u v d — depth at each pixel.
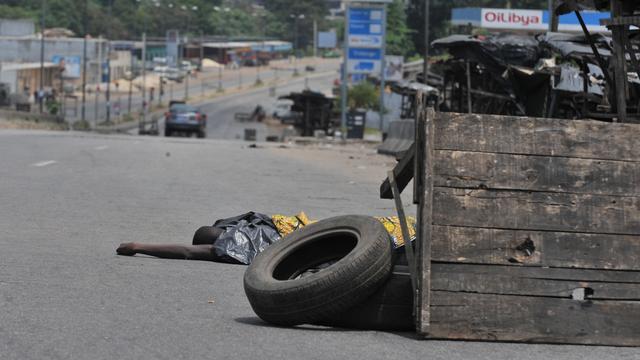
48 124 100.75
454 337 8.73
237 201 22.11
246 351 8.14
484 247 8.84
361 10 96.88
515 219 8.90
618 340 8.81
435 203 8.84
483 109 43.56
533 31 76.62
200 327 9.09
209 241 13.85
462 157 8.92
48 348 7.96
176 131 89.25
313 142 72.88
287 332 9.00
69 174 27.84
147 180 26.95
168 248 13.70
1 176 26.19
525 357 8.25
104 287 11.10
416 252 8.95
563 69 36.75
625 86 12.68
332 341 8.66
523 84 40.28
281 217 13.86
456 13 79.50
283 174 31.50
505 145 9.01
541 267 8.86
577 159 9.06
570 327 8.80
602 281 8.90
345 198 23.77
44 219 17.77
